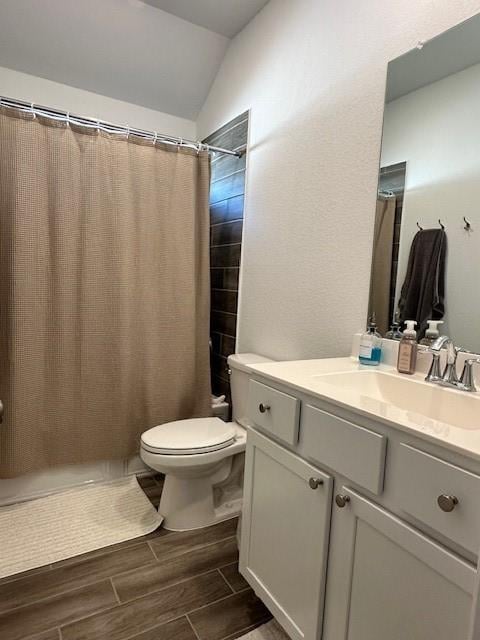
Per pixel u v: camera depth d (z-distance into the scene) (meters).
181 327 2.21
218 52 2.35
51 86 2.26
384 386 1.26
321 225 1.65
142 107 2.54
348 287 1.53
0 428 1.83
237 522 1.84
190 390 2.26
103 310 2.01
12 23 1.97
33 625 1.25
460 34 1.17
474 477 0.68
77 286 1.96
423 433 0.76
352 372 1.26
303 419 1.08
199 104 2.62
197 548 1.65
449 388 1.10
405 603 0.80
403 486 0.81
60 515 1.84
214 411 2.32
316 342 1.69
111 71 2.29
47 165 1.84
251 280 2.13
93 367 2.01
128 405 2.11
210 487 1.85
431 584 0.75
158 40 2.20
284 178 1.87
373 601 0.87
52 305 1.91
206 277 2.28
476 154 1.15
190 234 2.20
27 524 1.76
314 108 1.68
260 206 2.05
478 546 0.67
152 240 2.10
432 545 0.74
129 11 2.04
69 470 2.06
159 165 2.10
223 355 2.43
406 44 1.31
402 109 1.33
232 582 1.47
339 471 0.95
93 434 2.04
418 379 1.19
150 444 1.68
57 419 1.97
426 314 1.27
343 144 1.54
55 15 1.98
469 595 0.68
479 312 1.14
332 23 1.59
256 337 2.09
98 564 1.54
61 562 1.54
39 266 1.85
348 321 1.53
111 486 2.10
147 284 2.10
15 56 2.10
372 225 1.43
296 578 1.10
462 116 1.18
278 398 1.17
